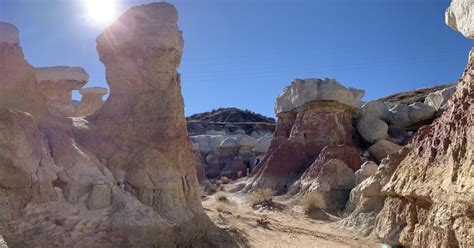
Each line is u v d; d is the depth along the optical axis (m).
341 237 19.25
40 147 12.35
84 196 12.49
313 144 36.31
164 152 15.52
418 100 59.47
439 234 11.75
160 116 16.08
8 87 12.90
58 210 11.72
